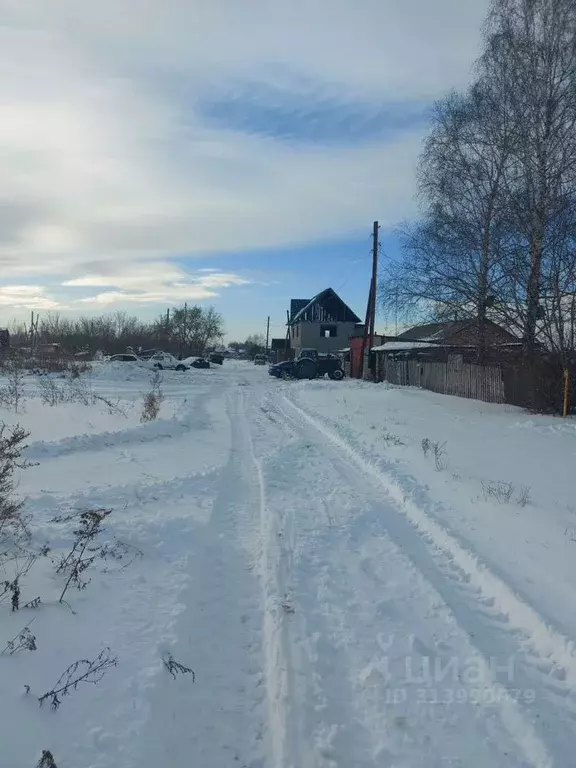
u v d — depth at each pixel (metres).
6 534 5.75
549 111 18.36
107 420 15.12
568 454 11.02
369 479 9.30
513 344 20.42
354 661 3.96
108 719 3.18
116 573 5.16
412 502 7.55
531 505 7.50
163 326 78.50
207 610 4.71
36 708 3.17
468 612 4.68
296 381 36.50
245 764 3.06
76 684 3.41
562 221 17.66
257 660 4.04
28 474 9.08
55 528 6.13
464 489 8.25
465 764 3.04
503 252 19.14
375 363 35.62
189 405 19.92
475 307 20.78
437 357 28.05
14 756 2.79
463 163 20.50
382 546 6.17
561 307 17.50
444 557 5.88
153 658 3.79
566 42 18.28
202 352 80.38
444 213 21.12
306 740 3.18
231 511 7.46
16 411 15.55
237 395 26.06
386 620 4.54
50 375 30.02
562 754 3.05
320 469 9.96
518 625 4.46
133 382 31.84
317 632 4.30
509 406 19.56
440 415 17.20
